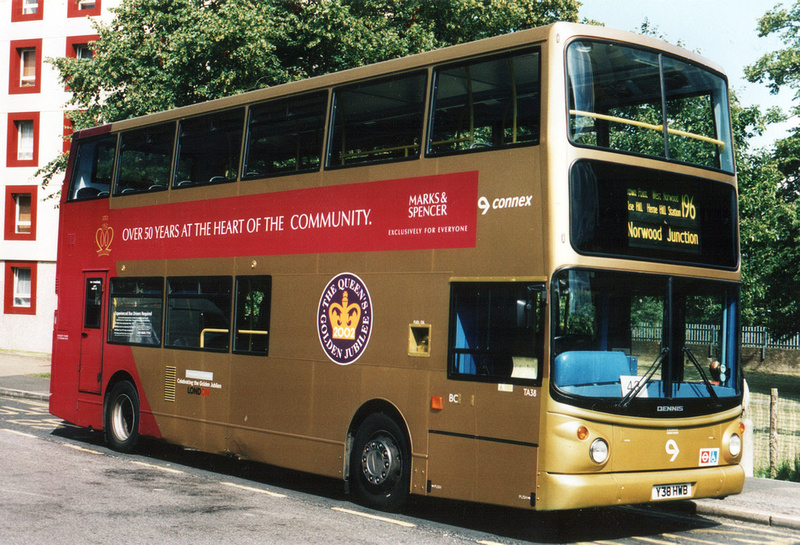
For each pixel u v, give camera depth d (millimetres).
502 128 8656
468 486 8539
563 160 8125
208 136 12352
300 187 10766
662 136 8836
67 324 14664
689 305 8750
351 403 9836
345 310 10000
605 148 8383
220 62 20922
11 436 14742
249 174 11570
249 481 11375
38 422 16891
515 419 8172
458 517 9438
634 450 8188
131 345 13258
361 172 10016
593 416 7965
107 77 22688
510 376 8258
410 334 9234
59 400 14648
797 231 28594
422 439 9016
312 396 10320
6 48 37781
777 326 30844
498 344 8398
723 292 9086
